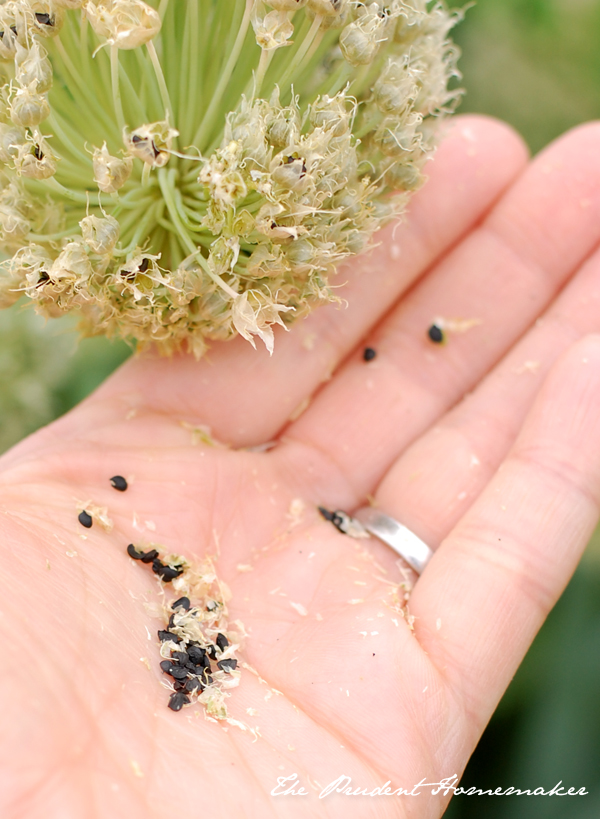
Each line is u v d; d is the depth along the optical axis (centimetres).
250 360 11
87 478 9
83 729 7
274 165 8
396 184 9
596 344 10
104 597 8
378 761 8
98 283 9
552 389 10
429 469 11
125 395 11
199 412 11
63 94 9
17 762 6
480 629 9
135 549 9
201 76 9
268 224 8
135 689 7
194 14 8
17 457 10
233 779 7
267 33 8
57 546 8
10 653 7
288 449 11
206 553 10
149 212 9
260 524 10
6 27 8
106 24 8
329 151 8
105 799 6
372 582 10
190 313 9
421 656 9
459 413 11
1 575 7
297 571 10
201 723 8
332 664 8
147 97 9
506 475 10
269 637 9
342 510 11
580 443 9
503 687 9
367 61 8
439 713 8
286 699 8
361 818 7
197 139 9
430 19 9
